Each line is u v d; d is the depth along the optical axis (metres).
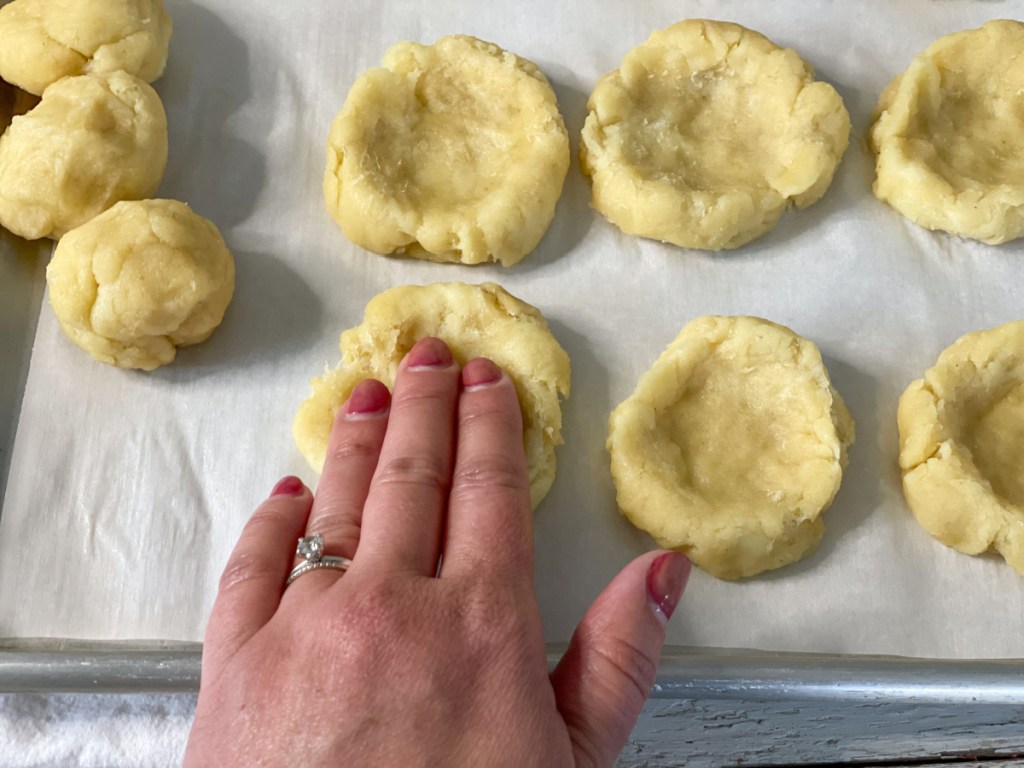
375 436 0.22
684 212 0.29
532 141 0.30
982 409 0.29
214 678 0.18
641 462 0.26
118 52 0.30
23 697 0.25
